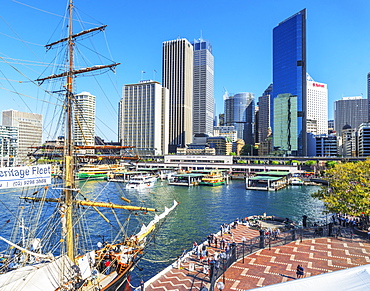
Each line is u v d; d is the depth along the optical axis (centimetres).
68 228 3325
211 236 4944
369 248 4081
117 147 4553
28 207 7800
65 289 2486
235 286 2958
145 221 6925
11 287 2191
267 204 9531
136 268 4234
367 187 5025
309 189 13688
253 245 3991
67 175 3466
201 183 15425
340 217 5862
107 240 5422
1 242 5172
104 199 10025
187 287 3130
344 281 1499
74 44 3744
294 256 3784
